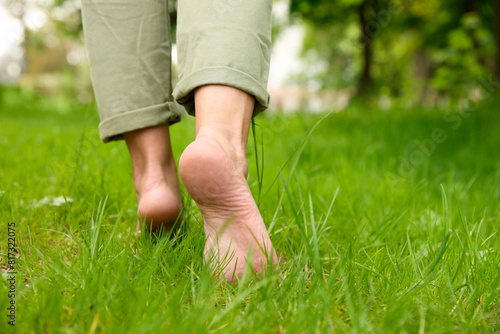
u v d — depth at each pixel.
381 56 12.97
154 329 0.73
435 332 0.79
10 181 1.85
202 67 1.07
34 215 1.52
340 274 0.99
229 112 1.07
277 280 0.97
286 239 1.37
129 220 1.55
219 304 0.94
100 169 1.99
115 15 1.27
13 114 10.02
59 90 16.61
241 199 1.05
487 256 1.12
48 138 3.75
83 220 1.49
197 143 1.03
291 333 0.76
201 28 1.08
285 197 1.81
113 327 0.75
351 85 14.11
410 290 0.95
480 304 0.94
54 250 1.16
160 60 1.30
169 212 1.24
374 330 0.81
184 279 0.98
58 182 1.91
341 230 1.56
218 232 1.07
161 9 1.31
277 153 3.04
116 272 0.97
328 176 2.40
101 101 1.30
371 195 1.97
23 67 20.59
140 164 1.31
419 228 1.49
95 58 1.29
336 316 0.85
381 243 1.33
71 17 8.16
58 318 0.76
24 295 0.87
